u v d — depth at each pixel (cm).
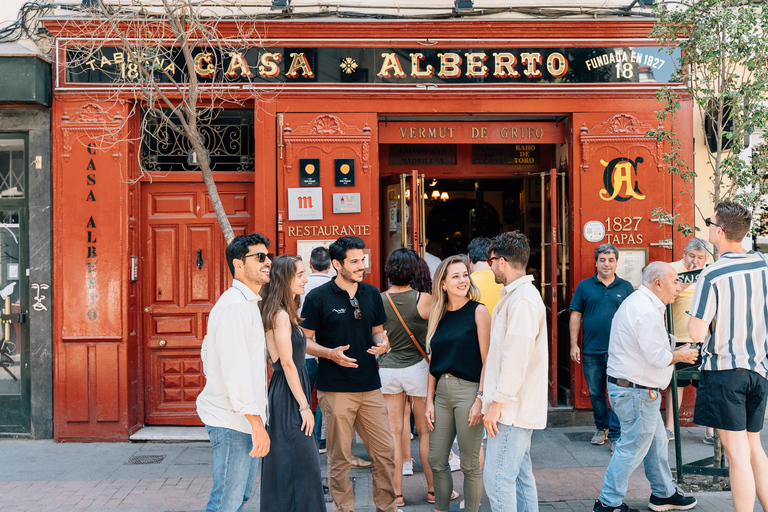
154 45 561
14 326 590
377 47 593
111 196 579
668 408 572
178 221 612
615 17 604
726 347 362
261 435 309
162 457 538
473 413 348
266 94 591
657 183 605
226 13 588
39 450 554
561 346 650
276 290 348
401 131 627
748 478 356
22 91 550
